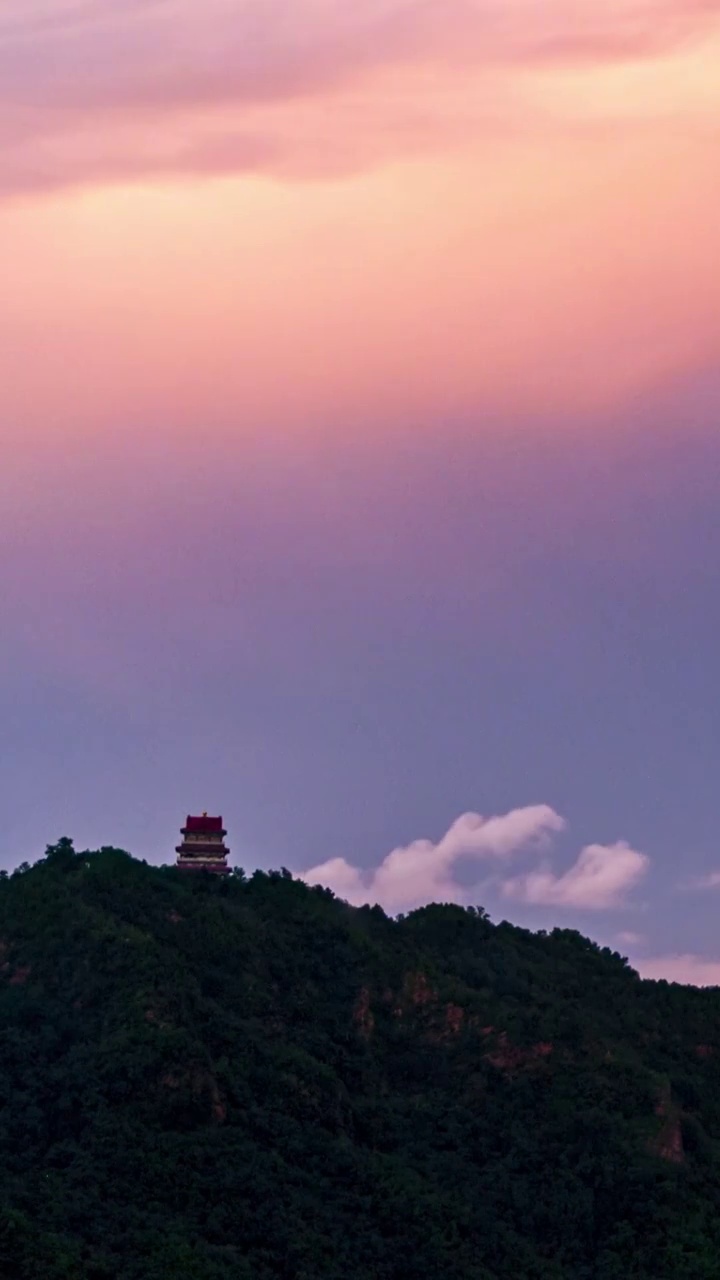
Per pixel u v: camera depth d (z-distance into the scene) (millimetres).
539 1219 176125
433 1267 166875
